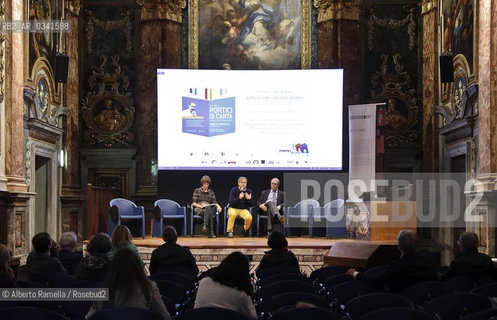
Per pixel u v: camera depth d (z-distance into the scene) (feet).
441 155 47.24
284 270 20.52
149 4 49.49
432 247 46.73
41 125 41.65
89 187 37.96
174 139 46.16
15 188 36.35
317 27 50.16
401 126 50.14
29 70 40.22
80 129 49.96
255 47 50.24
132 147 50.03
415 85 50.37
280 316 11.29
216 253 33.55
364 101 50.26
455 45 43.55
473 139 39.65
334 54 49.37
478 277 18.24
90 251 16.99
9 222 35.27
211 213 40.47
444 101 46.39
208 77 46.42
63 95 47.78
